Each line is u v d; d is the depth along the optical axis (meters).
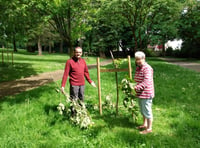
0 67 16.06
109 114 5.16
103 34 37.75
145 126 4.34
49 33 36.50
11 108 5.41
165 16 16.50
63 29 13.95
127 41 38.88
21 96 6.69
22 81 10.59
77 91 4.77
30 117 4.75
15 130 4.13
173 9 15.39
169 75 11.49
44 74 13.22
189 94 6.89
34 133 4.00
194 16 21.72
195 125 4.26
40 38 37.50
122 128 4.30
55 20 13.46
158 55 48.25
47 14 12.94
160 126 4.42
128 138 3.76
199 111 5.17
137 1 14.70
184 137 3.83
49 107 5.43
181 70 14.67
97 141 3.68
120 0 14.44
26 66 17.12
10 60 22.66
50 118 4.69
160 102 6.07
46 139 3.82
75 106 4.40
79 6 12.43
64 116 4.84
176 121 4.55
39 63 20.47
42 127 4.28
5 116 4.82
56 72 14.22
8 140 3.65
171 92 7.20
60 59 28.72
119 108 5.50
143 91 4.01
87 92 7.19
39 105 5.60
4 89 8.68
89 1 12.67
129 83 4.17
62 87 4.53
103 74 11.45
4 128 4.14
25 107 5.40
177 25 21.73
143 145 3.51
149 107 4.05
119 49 43.41
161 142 3.62
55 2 11.17
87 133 4.05
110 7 15.22
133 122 4.66
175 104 5.85
